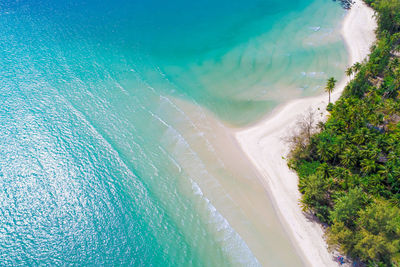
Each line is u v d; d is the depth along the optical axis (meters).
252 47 113.44
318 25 123.44
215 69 103.69
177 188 68.94
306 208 62.06
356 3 135.50
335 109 78.50
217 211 64.44
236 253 58.06
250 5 141.00
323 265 55.00
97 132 80.31
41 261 57.94
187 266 56.97
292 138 76.38
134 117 84.56
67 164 73.25
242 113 87.75
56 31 118.69
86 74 98.44
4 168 72.00
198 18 131.12
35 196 67.44
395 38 103.25
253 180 70.00
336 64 103.00
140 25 125.06
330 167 65.94
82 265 57.66
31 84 93.50
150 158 74.81
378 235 50.69
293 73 100.88
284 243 58.78
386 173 61.88
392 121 77.00
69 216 64.44
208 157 75.00
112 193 68.25
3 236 61.12
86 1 141.12
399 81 83.12
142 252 59.38
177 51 111.44
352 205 55.12
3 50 106.88
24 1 138.12
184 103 90.12
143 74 100.25
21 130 80.12
